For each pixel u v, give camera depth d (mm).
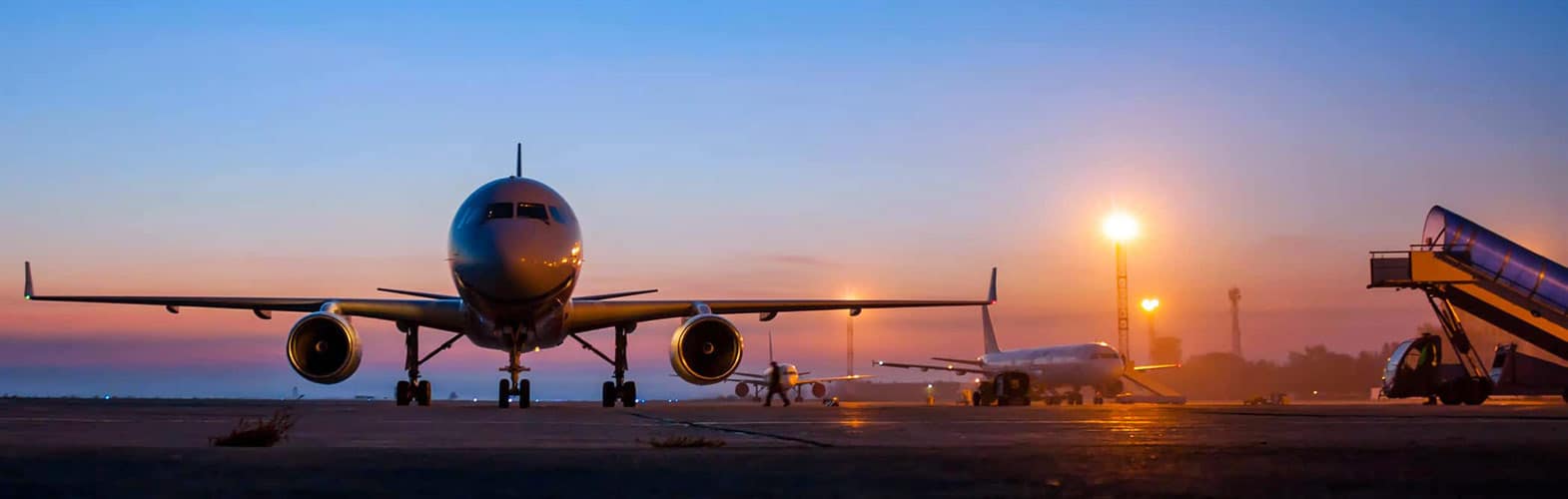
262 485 5078
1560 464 6133
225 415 17234
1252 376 152875
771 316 29062
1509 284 37219
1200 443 8500
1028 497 4695
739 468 6039
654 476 5625
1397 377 38531
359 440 10227
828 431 11836
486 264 22672
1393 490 4930
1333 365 150625
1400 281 38188
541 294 23141
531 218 23250
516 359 24953
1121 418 15750
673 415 17594
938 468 5945
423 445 9445
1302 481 5262
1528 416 16719
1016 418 15859
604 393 27453
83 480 5211
